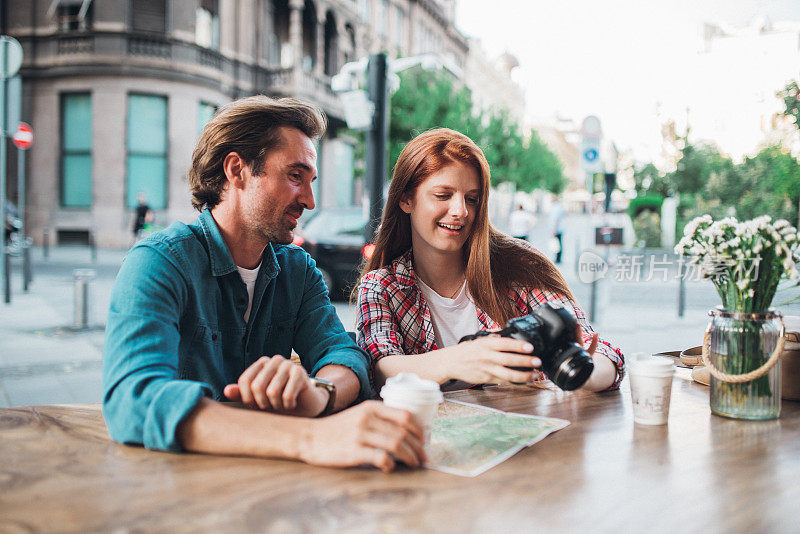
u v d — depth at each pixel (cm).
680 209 1384
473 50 4666
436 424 129
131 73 1823
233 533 78
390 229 201
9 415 130
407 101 2072
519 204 1738
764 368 130
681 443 118
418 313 195
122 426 111
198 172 149
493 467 104
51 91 1873
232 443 105
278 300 167
